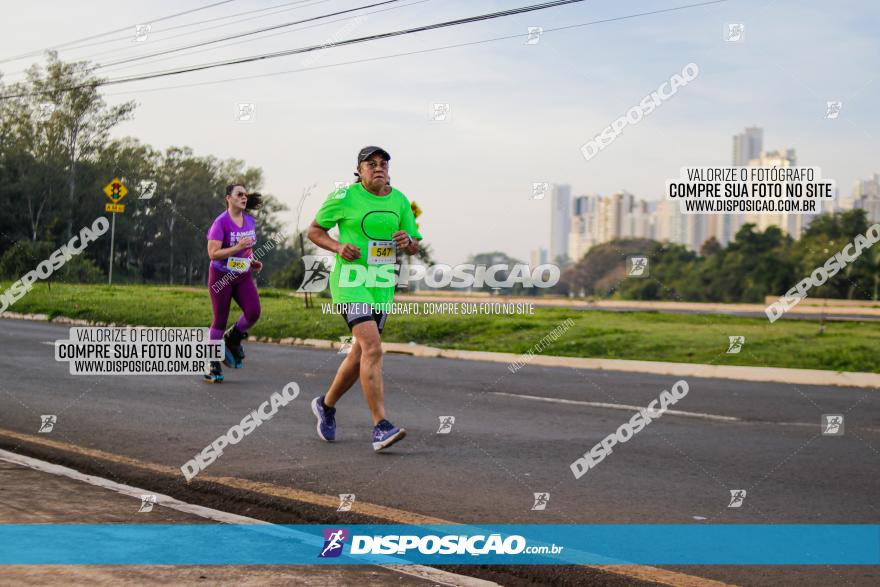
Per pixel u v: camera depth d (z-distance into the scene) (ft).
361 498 15.67
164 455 19.17
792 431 23.35
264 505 15.19
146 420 23.59
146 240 112.57
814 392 31.60
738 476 17.97
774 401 28.99
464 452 20.01
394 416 25.08
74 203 126.31
